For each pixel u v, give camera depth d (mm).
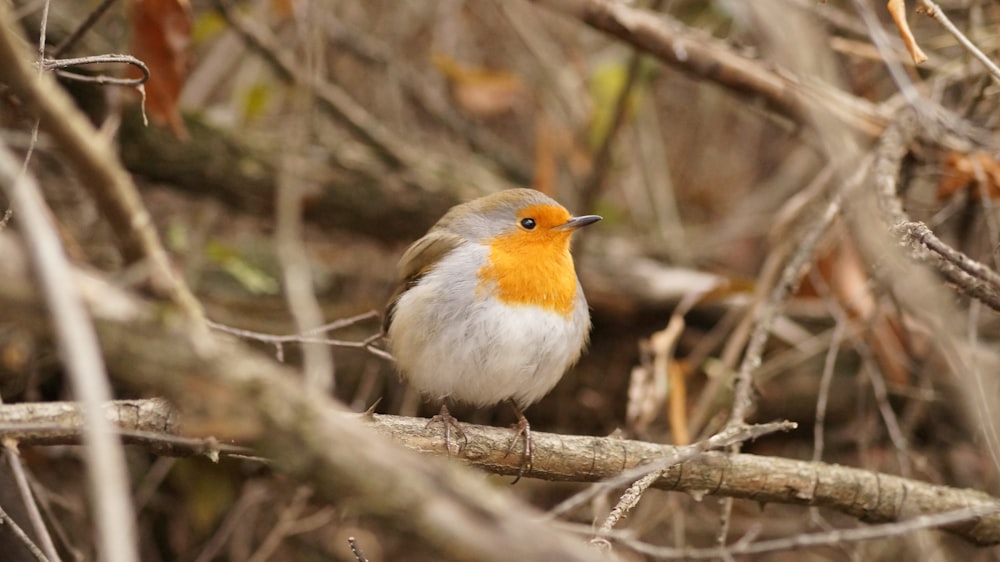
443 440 7000
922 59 7109
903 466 8922
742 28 11805
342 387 11789
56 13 10055
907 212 9578
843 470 7609
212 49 13328
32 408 6328
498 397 8250
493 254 8023
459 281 7977
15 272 3213
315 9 11398
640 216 14406
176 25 8586
